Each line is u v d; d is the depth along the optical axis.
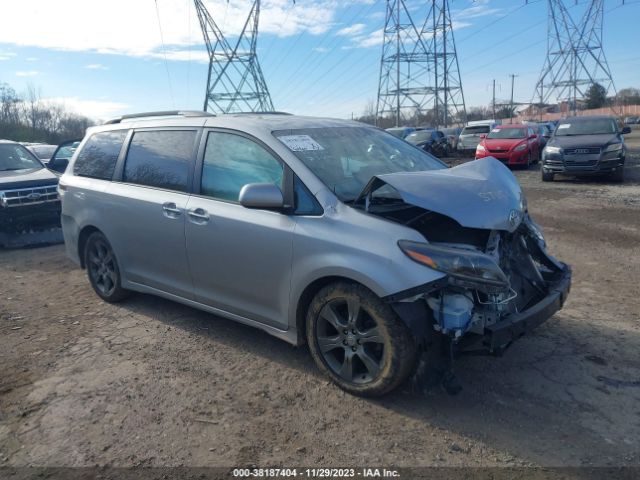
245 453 2.94
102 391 3.63
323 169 3.74
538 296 3.72
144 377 3.81
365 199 3.47
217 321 4.82
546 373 3.71
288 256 3.58
